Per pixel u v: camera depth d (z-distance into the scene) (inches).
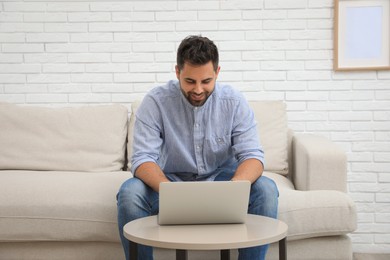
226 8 143.4
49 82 145.5
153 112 101.4
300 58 143.1
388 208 142.7
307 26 142.8
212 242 72.6
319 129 143.4
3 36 145.3
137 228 80.5
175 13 144.1
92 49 145.1
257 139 101.7
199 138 101.9
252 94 144.2
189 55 88.2
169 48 144.6
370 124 142.6
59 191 107.7
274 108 135.4
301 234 103.7
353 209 103.6
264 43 143.4
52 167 130.2
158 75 145.0
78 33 145.1
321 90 143.2
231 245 72.7
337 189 111.7
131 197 91.0
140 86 145.1
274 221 85.0
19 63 145.4
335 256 105.5
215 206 81.4
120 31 144.7
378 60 141.4
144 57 144.9
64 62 145.3
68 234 105.2
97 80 145.3
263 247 90.0
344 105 142.9
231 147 104.0
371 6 140.9
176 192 79.8
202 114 100.9
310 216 103.3
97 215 104.9
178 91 101.6
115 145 132.8
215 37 143.9
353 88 142.6
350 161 143.2
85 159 130.6
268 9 143.1
